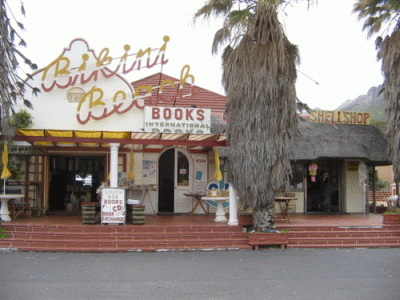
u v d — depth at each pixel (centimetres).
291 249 1208
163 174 1712
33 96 1473
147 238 1201
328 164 1906
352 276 864
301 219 1555
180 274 874
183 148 1711
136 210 1284
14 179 1509
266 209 1264
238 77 1229
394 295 724
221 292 739
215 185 1706
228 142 1270
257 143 1212
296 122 1256
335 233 1295
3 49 903
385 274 883
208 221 1412
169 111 1350
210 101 1933
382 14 1630
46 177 1631
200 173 1712
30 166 1586
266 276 861
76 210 1691
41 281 801
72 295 709
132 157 1602
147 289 754
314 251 1177
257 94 1204
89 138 1274
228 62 1259
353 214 1783
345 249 1219
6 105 923
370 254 1133
